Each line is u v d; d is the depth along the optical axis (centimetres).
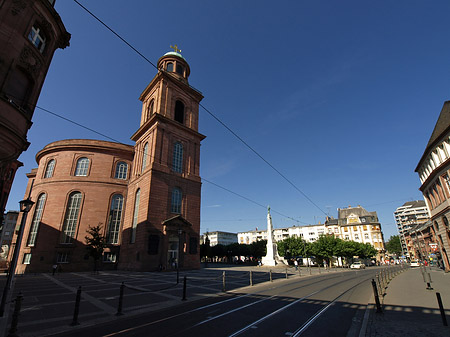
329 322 790
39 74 1411
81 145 4088
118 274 2672
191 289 1497
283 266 4222
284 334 674
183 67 4697
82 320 824
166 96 3950
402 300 1143
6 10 1233
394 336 638
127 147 4353
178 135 3909
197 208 3788
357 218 9300
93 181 3966
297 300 1151
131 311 947
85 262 3578
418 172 3569
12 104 1207
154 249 3070
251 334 672
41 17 1405
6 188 2991
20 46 1277
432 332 659
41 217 3744
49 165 4181
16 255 877
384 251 8725
